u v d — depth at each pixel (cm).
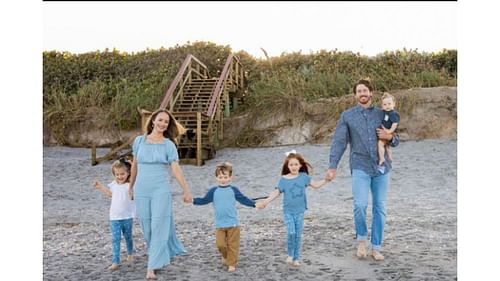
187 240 799
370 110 681
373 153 664
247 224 913
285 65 2416
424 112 1747
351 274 600
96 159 1644
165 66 2383
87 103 2098
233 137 1878
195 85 2034
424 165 1441
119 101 2036
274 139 1820
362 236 666
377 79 1953
